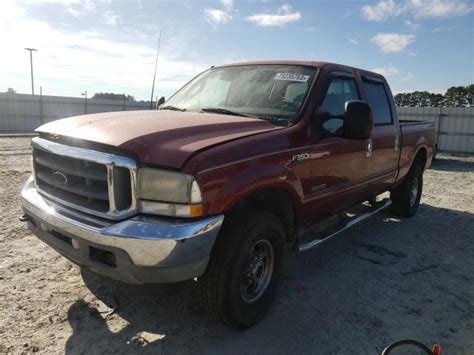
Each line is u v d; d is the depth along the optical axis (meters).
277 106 3.78
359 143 4.45
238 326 3.16
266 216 3.14
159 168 2.61
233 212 3.07
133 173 2.62
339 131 4.11
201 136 2.96
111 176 2.66
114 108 30.88
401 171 5.93
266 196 3.38
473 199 8.47
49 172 3.18
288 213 3.60
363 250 5.12
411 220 6.61
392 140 5.38
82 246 2.80
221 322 3.12
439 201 8.16
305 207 3.74
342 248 5.16
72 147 2.90
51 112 28.73
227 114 3.79
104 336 3.05
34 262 4.22
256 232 3.03
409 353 3.01
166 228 2.57
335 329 3.30
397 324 3.41
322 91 3.91
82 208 2.86
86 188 2.83
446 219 6.74
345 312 3.57
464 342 3.19
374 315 3.54
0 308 3.33
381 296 3.90
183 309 3.46
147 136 2.78
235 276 2.95
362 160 4.61
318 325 3.35
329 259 4.78
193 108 4.14
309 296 3.84
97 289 3.71
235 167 2.85
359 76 4.77
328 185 4.00
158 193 2.62
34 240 4.82
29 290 3.64
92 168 2.80
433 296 3.94
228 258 2.90
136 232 2.57
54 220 2.92
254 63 4.48
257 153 3.05
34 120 28.25
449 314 3.61
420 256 4.99
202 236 2.64
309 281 4.16
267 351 2.97
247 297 3.20
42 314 3.28
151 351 2.91
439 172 12.83
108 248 2.64
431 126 7.03
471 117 19.52
